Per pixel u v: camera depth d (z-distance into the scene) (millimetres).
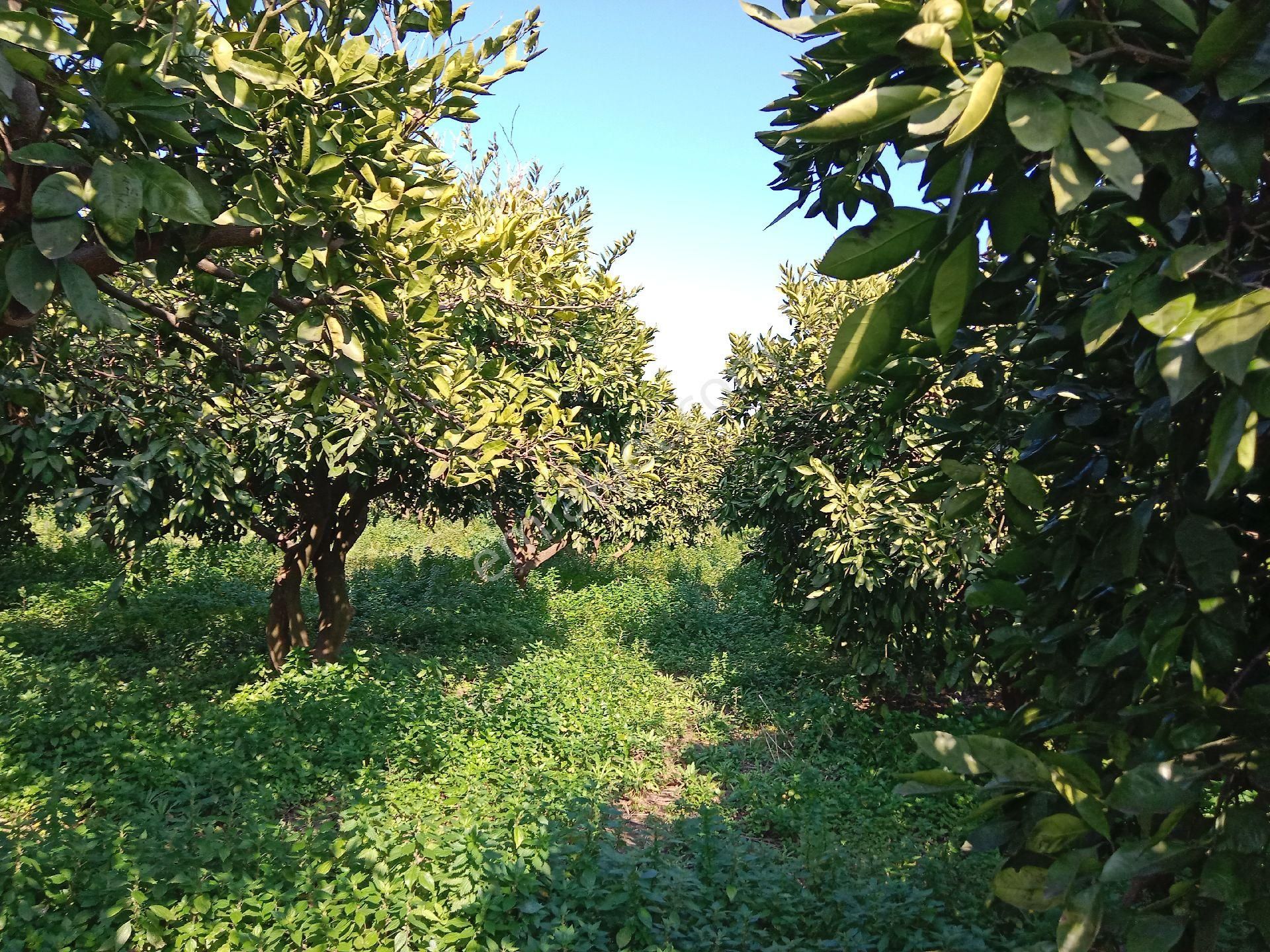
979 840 1563
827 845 6168
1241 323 961
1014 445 2152
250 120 2570
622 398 11250
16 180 2109
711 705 10289
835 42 1233
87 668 9344
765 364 9461
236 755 7102
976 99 955
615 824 6812
